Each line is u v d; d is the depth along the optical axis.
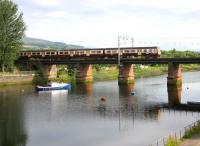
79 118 72.19
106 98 99.44
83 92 113.88
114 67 188.88
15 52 138.50
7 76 133.75
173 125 64.38
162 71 197.50
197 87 122.94
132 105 86.94
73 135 59.09
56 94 109.62
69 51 153.62
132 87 125.75
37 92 114.38
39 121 69.69
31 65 154.62
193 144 45.06
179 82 131.25
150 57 142.38
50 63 150.12
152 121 68.25
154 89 118.69
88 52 150.00
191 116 72.31
